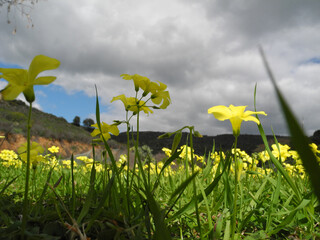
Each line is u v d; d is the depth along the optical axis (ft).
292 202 0.81
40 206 0.63
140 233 0.49
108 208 0.65
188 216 0.65
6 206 0.60
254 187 0.94
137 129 0.63
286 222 0.56
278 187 0.66
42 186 1.13
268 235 0.59
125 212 0.62
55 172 1.49
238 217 0.68
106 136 0.66
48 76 0.35
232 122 0.44
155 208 0.40
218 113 0.43
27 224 0.51
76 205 0.71
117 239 0.46
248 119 0.41
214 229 0.58
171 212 0.73
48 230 0.48
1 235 0.44
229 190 0.59
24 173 1.55
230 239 0.52
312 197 0.70
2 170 1.89
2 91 0.34
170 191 0.95
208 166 0.77
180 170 1.36
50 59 0.35
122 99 0.64
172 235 0.61
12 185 1.24
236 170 0.48
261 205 0.69
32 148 0.65
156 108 0.62
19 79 0.34
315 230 0.66
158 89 0.63
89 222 0.48
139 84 0.63
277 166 0.65
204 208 0.73
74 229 0.45
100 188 0.99
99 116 0.54
